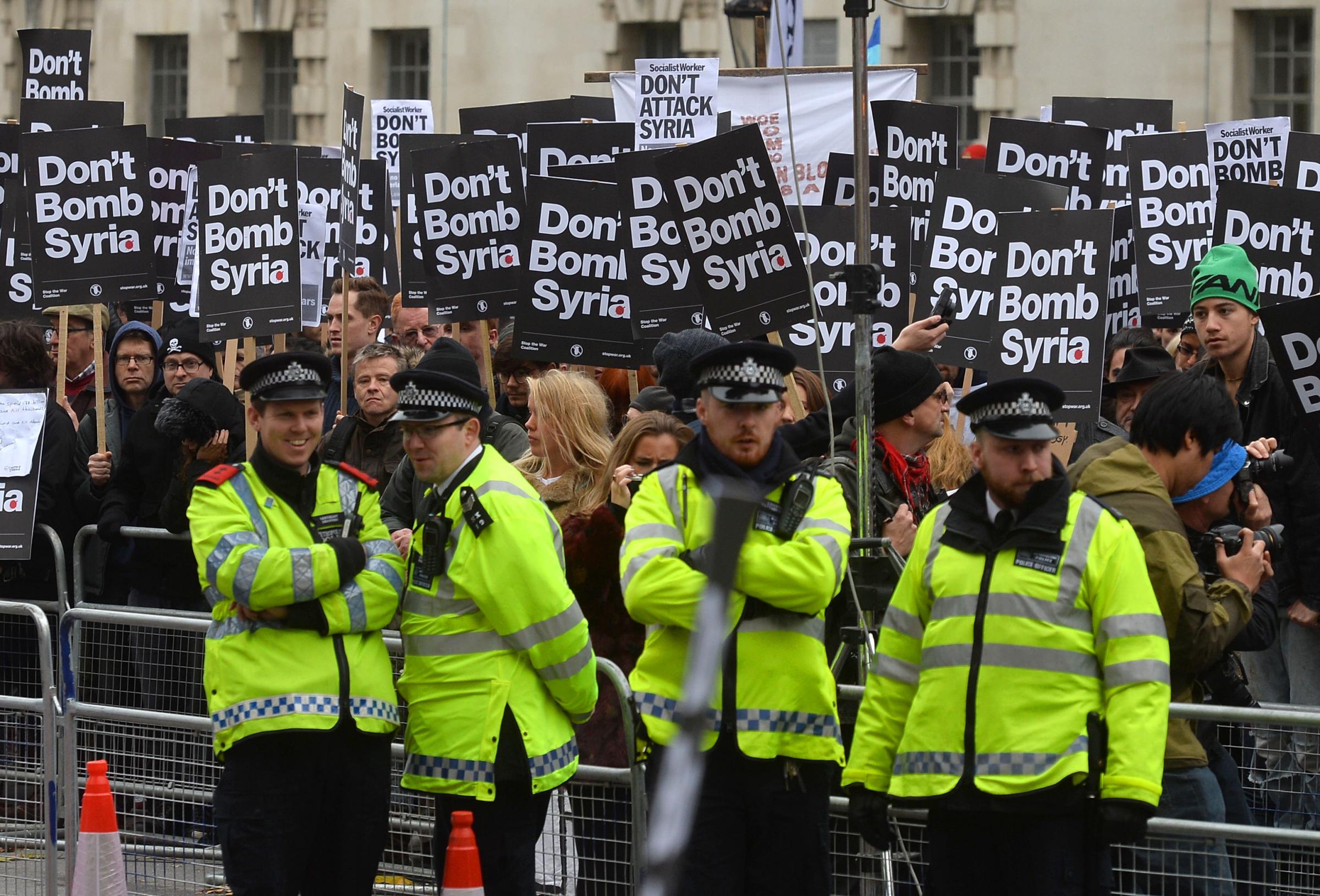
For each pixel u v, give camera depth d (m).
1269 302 16.92
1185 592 10.48
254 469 11.54
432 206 18.50
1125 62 54.75
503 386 19.31
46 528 17.27
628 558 10.66
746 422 10.54
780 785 10.57
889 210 17.27
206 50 67.00
